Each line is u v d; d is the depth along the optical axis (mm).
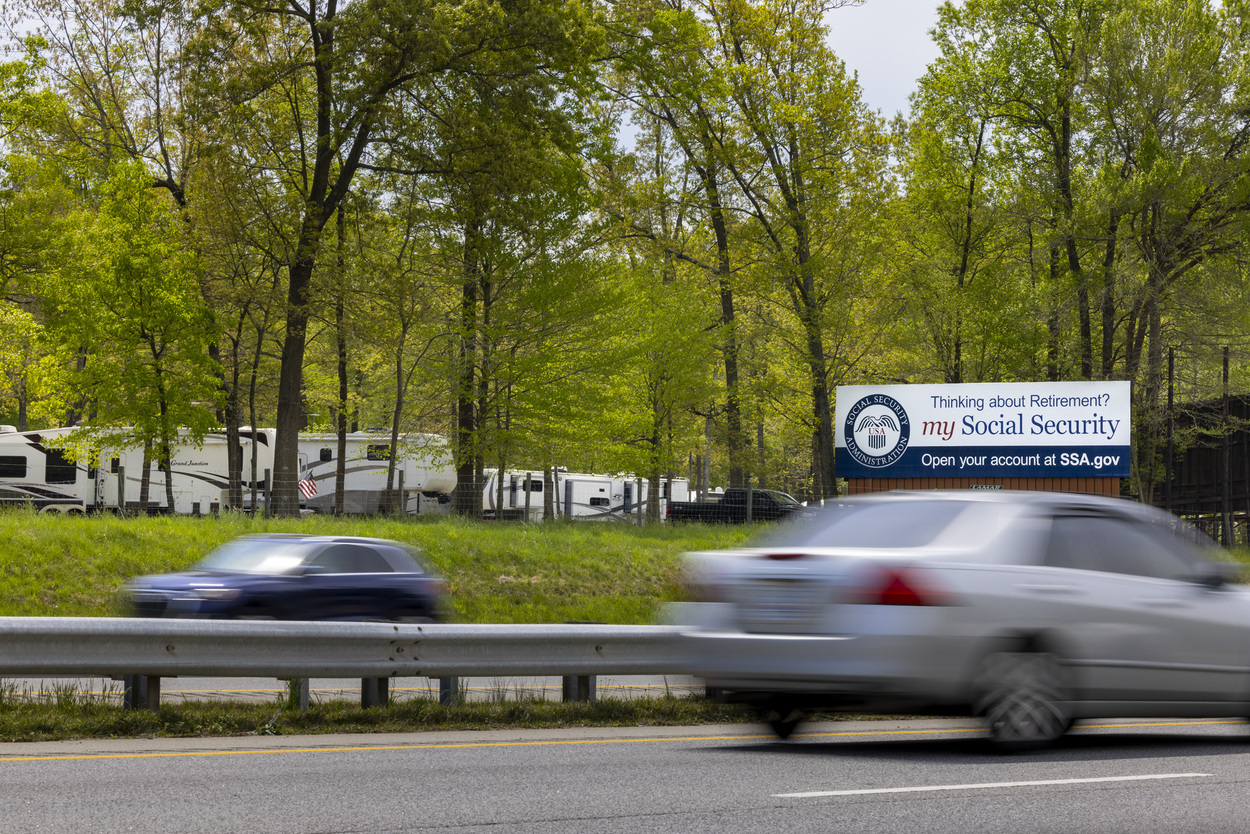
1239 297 50906
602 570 33469
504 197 42406
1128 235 50688
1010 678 10688
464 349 44344
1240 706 12016
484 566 31953
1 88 44375
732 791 9125
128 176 43281
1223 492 50906
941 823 7988
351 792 9008
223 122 41812
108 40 51219
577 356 44219
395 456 46500
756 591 10992
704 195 57844
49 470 58188
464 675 13984
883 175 54688
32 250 43219
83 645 12148
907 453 44438
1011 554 10891
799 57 54781
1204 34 50344
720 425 63594
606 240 46250
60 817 7965
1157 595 11516
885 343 58094
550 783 9477
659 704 14578
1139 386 53250
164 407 43000
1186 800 8891
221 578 18734
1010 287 56156
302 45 45938
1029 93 59844
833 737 12805
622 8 50344
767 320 60344
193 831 7594
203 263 43719
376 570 20250
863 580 10469
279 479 41656
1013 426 43438
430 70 40562
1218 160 50125
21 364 46750
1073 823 8039
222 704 13805
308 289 42812
